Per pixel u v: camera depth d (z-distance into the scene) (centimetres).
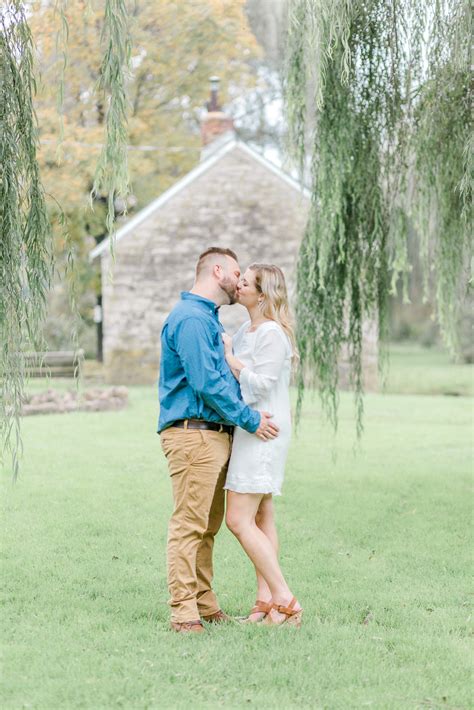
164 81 2147
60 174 2022
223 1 1811
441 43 656
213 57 2030
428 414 1505
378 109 699
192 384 397
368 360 2030
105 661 373
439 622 439
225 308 2109
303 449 1093
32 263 468
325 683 354
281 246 2103
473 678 362
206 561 437
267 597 445
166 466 934
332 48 607
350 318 774
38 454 1005
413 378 2381
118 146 416
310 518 696
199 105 2341
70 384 2008
